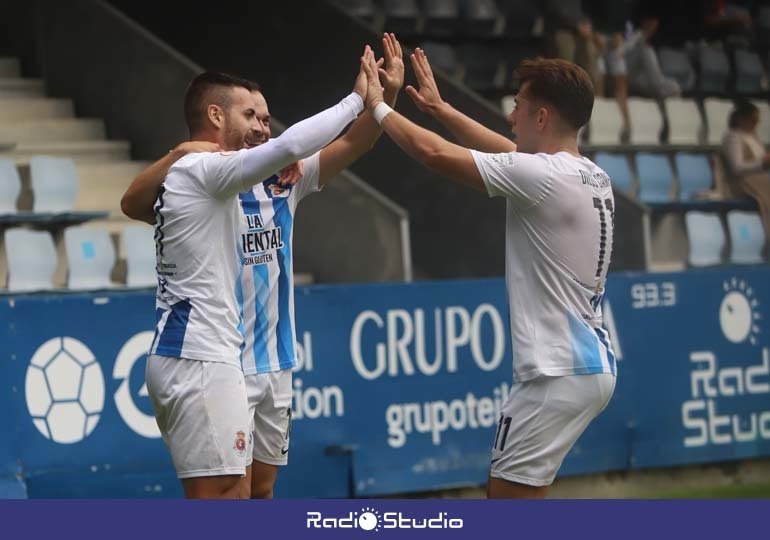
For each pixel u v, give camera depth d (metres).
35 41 38.72
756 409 31.02
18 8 39.09
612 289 29.23
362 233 33.06
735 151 43.03
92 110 37.75
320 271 33.91
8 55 39.44
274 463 17.84
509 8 46.38
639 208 36.22
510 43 46.78
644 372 29.44
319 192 33.81
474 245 35.97
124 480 23.86
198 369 15.75
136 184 16.12
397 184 37.69
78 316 23.64
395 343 26.61
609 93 45.34
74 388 23.52
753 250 42.09
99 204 35.03
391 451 26.38
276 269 17.50
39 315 23.27
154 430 24.22
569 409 15.83
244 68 40.75
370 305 26.39
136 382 24.16
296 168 17.52
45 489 23.11
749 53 52.16
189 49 42.06
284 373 17.64
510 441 16.11
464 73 45.22
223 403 15.80
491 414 27.61
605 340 16.30
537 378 15.81
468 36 46.25
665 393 29.66
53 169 33.31
